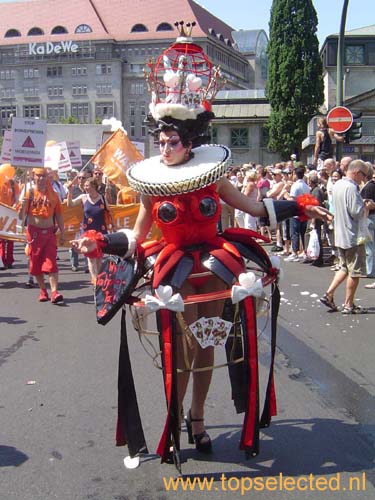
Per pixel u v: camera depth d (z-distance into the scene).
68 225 12.44
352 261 8.15
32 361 6.38
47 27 103.75
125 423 3.93
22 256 16.00
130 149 12.98
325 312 8.46
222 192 3.85
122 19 101.81
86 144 23.58
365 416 4.77
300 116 45.91
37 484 3.77
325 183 13.81
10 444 4.34
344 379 5.68
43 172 9.39
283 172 15.93
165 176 3.66
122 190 12.88
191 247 3.71
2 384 5.65
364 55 38.81
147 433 4.46
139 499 3.57
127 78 100.44
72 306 9.24
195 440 4.10
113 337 7.32
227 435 4.38
